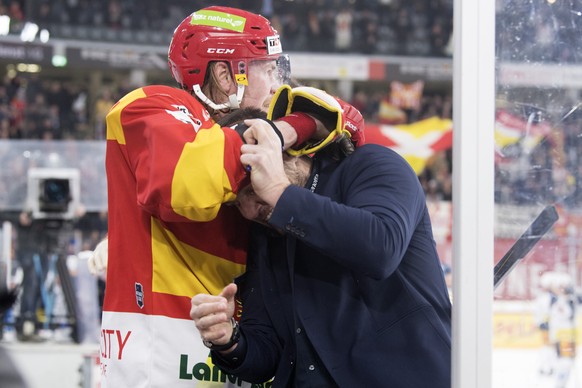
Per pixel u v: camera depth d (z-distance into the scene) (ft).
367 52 44.62
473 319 3.90
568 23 4.25
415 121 44.52
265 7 44.14
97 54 41.27
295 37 44.11
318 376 5.23
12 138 39.14
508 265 4.27
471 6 3.90
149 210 5.39
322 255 5.31
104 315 6.07
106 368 6.05
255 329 5.66
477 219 3.91
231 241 6.11
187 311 5.89
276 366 5.65
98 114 40.42
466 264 3.91
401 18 45.14
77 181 19.39
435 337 5.19
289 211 4.83
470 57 3.91
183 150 5.04
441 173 39.47
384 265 4.82
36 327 17.98
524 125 4.23
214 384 5.95
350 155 5.47
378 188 5.14
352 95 45.03
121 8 42.22
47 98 40.19
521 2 4.25
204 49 6.10
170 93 5.62
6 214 26.25
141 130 5.33
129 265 5.90
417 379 5.06
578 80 4.25
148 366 5.84
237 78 6.12
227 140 5.07
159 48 42.24
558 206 4.23
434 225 27.61
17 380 8.70
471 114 3.91
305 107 5.38
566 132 4.24
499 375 4.16
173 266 5.87
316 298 5.27
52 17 41.06
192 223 5.92
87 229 29.63
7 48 39.70
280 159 5.00
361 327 5.16
